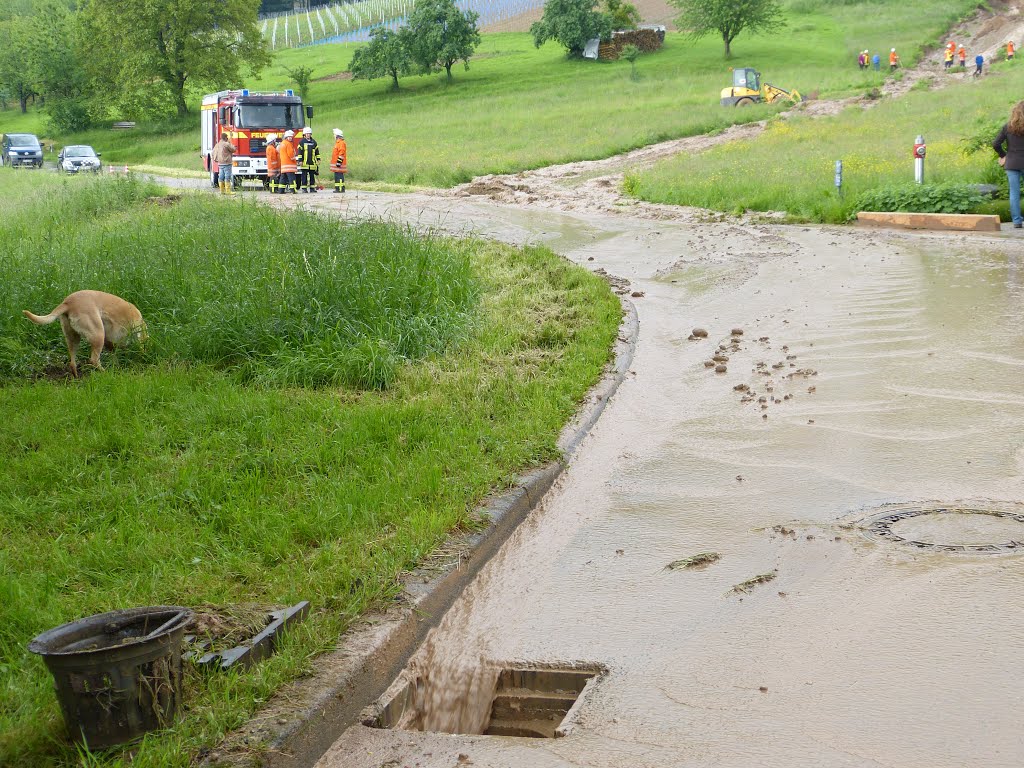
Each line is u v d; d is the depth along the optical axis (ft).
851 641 13.74
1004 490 18.74
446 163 108.99
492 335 31.81
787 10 323.98
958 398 24.72
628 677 13.26
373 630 13.82
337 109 225.15
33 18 304.30
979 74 176.24
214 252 39.55
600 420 25.50
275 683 12.12
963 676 12.60
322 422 23.06
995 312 33.47
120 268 36.63
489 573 16.87
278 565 15.64
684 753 11.34
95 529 17.15
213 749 10.90
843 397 25.71
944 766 10.76
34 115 321.52
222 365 29.76
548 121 153.79
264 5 465.06
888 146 87.61
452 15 244.42
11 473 19.74
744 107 147.02
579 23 255.70
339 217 53.06
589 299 38.40
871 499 18.90
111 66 241.35
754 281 43.45
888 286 39.68
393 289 32.58
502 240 58.75
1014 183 50.78
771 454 21.99
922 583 15.29
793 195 65.82
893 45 242.17
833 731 11.58
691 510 19.21
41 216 64.80
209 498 18.19
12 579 14.61
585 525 18.84
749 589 15.66
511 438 22.02
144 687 10.98
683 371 29.89
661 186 77.71
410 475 19.35
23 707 11.48
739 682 12.90
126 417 23.36
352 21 392.06
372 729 12.35
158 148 195.83
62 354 30.99
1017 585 14.96
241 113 97.25
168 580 14.97
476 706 13.32
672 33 294.46
